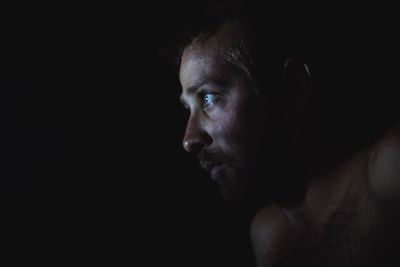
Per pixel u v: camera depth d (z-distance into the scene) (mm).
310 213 827
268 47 821
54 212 1393
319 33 1067
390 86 1225
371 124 1169
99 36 1463
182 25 1381
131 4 1443
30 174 1393
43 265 1354
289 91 817
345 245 761
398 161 663
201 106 820
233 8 843
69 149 1435
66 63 1451
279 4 904
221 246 1468
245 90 786
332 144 851
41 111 1426
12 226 1344
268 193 827
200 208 1484
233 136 783
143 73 1480
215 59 795
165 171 1489
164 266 1438
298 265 850
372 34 1242
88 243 1400
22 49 1417
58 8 1433
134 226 1442
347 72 1182
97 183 1438
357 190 748
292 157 810
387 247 696
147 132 1493
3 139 1386
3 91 1397
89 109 1462
